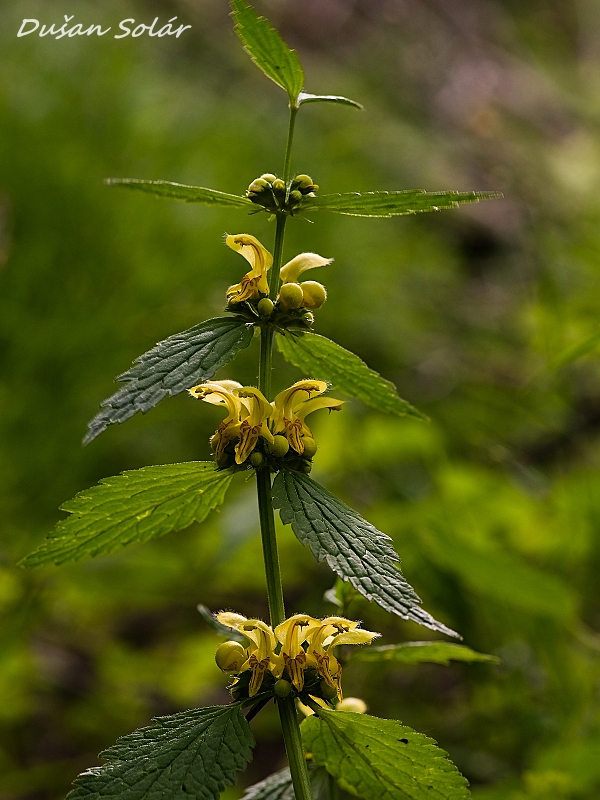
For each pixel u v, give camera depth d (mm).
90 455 5508
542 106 11016
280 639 1881
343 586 2439
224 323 1934
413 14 12023
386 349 7477
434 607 4492
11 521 5266
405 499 5203
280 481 1830
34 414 5332
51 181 5676
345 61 11484
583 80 12055
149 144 6258
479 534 5012
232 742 1726
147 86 6934
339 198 1930
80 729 5457
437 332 8070
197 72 9625
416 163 10023
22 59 6059
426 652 2387
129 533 1986
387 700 4695
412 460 5789
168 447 6078
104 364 5605
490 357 7613
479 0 12484
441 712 4566
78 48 6340
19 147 5746
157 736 1738
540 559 5215
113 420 1667
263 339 2002
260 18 1796
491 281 9094
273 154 7391
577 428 6285
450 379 7293
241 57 10344
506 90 11031
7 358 5406
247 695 1884
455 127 10680
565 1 13383
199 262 6055
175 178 6219
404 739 1904
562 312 5879
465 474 5211
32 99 5910
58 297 5656
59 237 5699
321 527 1718
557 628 4234
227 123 7492
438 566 4422
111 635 6098
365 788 2055
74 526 1902
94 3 8211
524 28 12672
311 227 6809
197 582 5582
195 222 6078
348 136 9109
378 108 10602
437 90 11141
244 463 1961
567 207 8438
